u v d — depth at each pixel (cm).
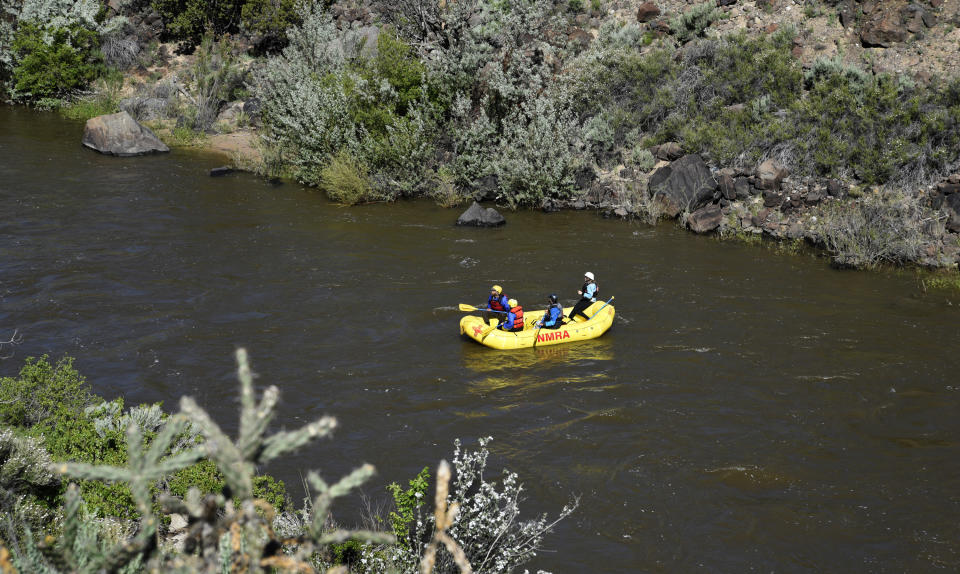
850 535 841
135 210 2034
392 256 1759
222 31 3556
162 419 888
